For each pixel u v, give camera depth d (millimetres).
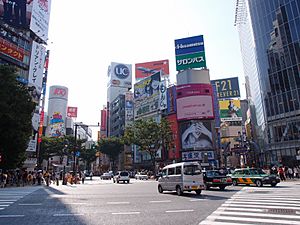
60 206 10969
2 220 7926
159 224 7133
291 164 37688
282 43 40625
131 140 48812
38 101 45531
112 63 101250
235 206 10391
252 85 60781
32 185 31172
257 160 53188
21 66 42719
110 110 98250
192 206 10625
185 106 51844
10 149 25641
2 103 23203
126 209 9984
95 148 75625
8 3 42031
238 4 61531
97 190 20406
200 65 54938
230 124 69625
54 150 56156
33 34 46719
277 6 42000
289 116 38844
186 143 51062
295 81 38219
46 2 49656
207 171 20109
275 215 8273
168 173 17000
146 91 67312
